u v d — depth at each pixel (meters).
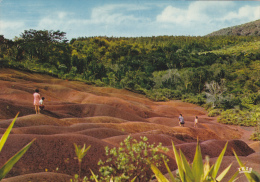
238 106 47.34
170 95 60.56
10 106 18.23
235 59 103.56
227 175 7.60
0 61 50.03
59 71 66.94
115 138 11.82
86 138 9.53
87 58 88.06
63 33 88.50
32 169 7.05
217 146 13.60
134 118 26.73
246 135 30.17
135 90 60.09
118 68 82.75
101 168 4.16
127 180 4.39
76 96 37.12
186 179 1.76
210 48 175.25
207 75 73.00
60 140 8.85
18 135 8.64
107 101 34.12
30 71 54.06
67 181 6.03
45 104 25.70
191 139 18.25
